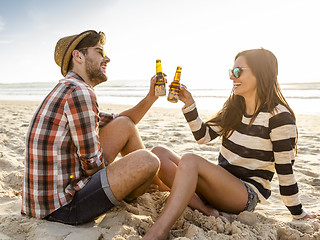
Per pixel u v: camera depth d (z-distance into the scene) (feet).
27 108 38.14
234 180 6.58
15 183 9.29
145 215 7.13
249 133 6.69
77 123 5.89
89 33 6.61
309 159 13.12
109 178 6.06
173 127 21.57
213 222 6.45
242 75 6.59
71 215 6.19
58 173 6.03
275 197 9.30
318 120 24.93
